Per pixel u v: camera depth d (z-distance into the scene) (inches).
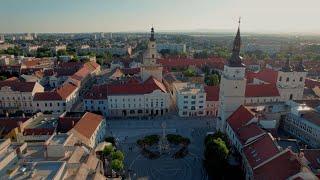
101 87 7524.6
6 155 3100.4
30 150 3597.4
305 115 5142.7
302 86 6761.8
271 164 3644.2
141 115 7249.0
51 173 2844.5
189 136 6008.9
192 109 7145.7
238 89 5605.3
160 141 5442.9
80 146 3791.8
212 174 4340.6
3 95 7249.0
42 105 7057.1
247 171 4227.4
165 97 7214.6
